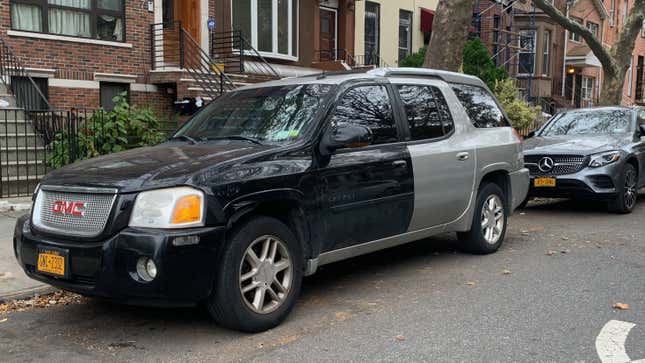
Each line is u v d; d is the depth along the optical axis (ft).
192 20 49.67
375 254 22.43
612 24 118.83
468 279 18.90
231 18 52.47
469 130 20.97
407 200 17.85
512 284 18.30
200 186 12.91
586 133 33.94
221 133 16.85
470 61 60.39
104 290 12.69
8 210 27.30
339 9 64.54
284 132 15.81
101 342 13.83
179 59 47.37
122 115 31.07
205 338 13.94
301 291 17.70
